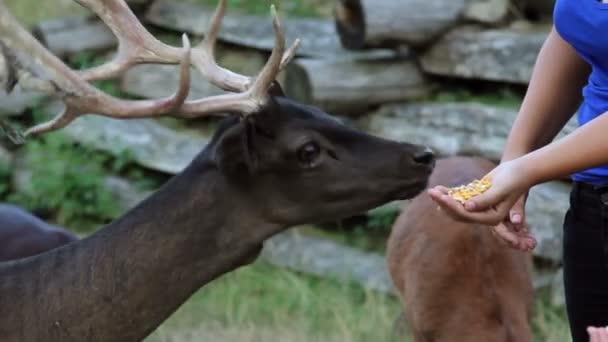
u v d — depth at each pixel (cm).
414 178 668
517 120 661
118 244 668
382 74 1296
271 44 1446
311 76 1278
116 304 665
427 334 938
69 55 1592
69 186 1458
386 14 1252
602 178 612
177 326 1209
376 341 1138
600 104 600
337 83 1284
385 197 668
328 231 1341
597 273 629
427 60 1296
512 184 566
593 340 500
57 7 1808
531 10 1273
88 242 678
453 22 1276
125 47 676
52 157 1488
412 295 956
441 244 941
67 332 666
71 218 1461
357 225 1330
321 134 662
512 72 1229
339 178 663
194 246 666
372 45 1268
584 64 645
